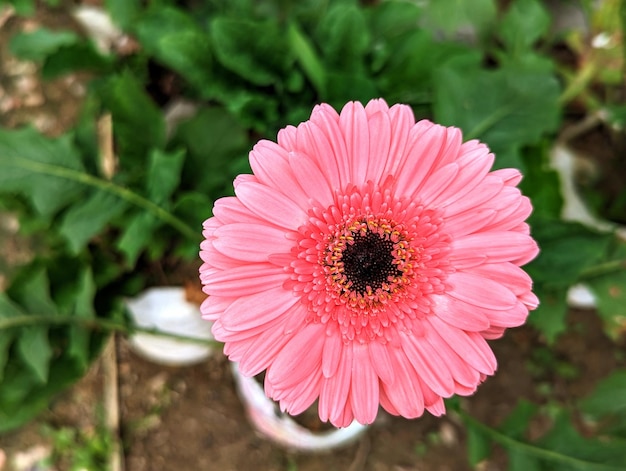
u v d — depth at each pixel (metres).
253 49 0.22
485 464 0.29
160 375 0.29
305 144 0.13
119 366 0.29
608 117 0.25
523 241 0.14
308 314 0.14
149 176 0.21
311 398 0.14
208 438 0.28
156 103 0.28
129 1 0.25
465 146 0.14
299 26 0.25
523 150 0.23
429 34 0.23
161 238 0.24
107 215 0.21
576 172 0.29
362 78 0.21
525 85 0.20
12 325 0.20
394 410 0.14
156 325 0.24
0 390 0.21
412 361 0.14
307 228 0.14
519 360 0.29
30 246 0.30
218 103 0.27
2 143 0.20
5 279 0.30
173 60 0.21
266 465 0.28
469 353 0.14
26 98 0.31
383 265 0.14
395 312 0.14
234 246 0.13
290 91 0.24
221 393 0.29
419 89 0.23
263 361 0.14
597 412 0.22
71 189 0.21
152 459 0.28
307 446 0.25
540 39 0.30
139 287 0.25
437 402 0.14
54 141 0.21
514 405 0.29
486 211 0.14
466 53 0.22
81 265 0.24
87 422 0.28
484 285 0.14
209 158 0.24
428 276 0.14
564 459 0.21
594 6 0.29
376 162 0.14
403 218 0.14
